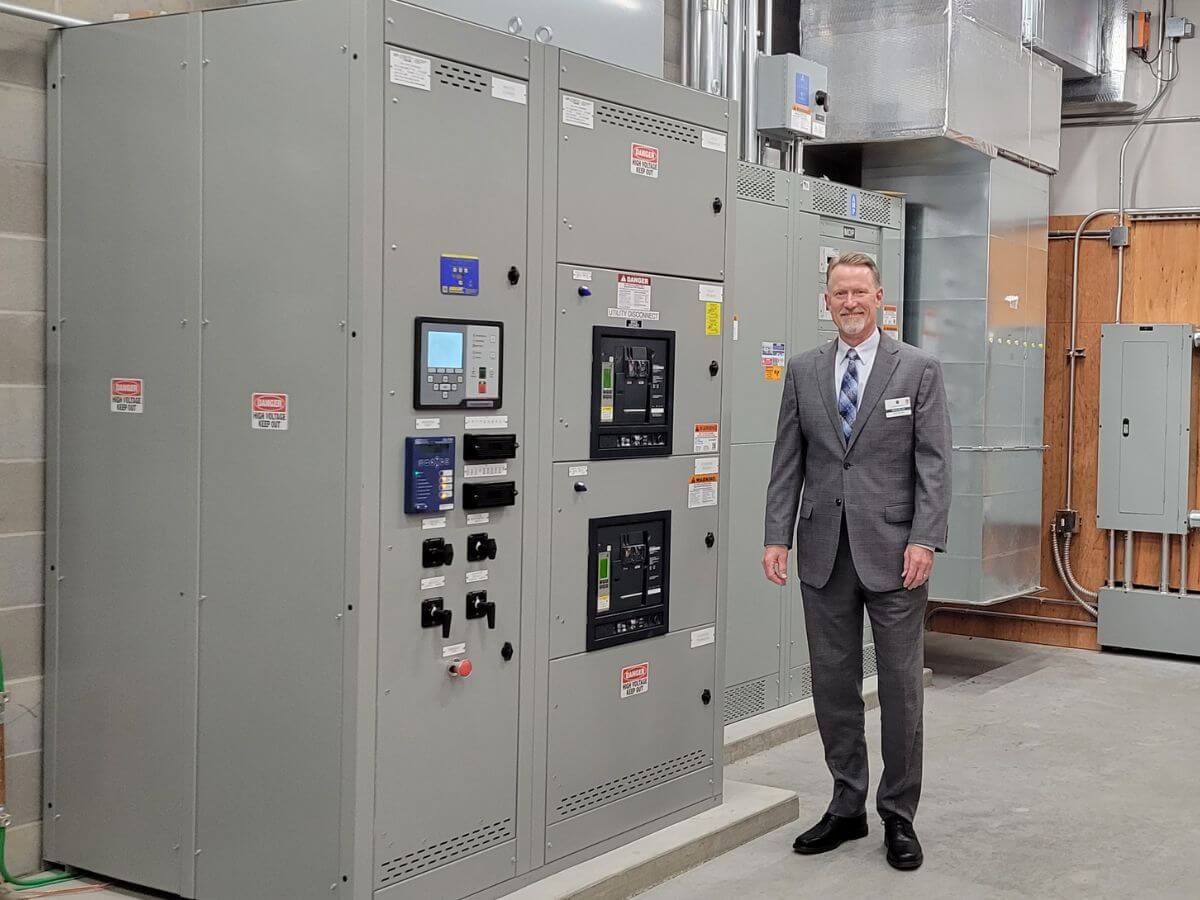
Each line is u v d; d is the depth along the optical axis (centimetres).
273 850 294
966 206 625
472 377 303
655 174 361
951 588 639
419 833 297
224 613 299
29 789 333
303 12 281
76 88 319
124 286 313
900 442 364
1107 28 704
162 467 308
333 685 283
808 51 596
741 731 496
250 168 290
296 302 284
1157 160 713
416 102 285
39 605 333
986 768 488
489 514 312
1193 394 698
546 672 333
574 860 346
